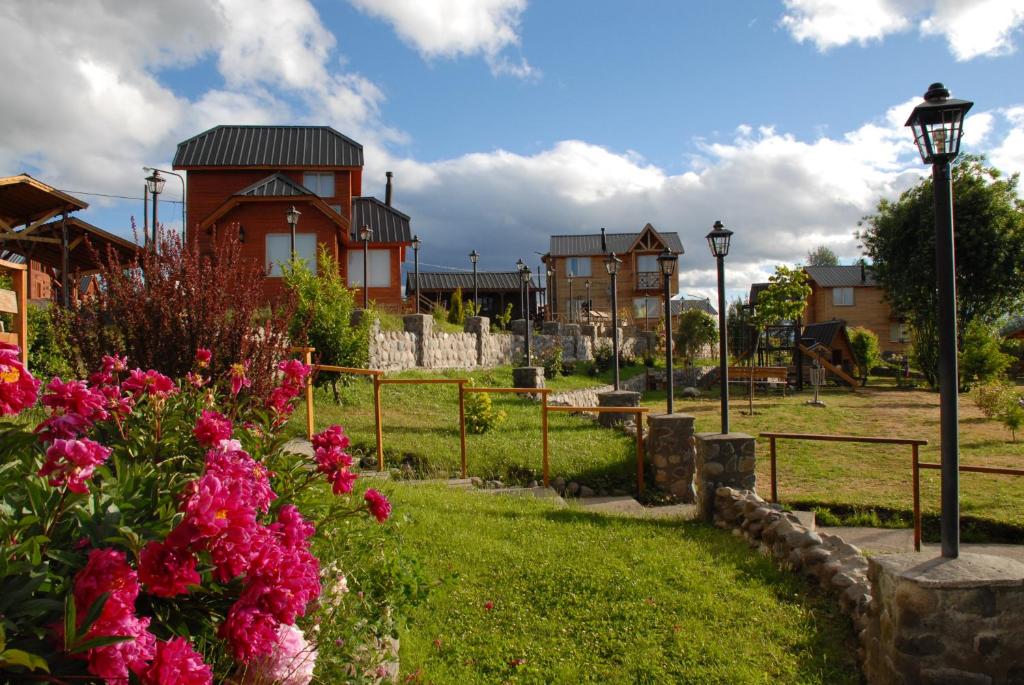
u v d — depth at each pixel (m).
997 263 29.61
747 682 4.21
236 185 27.30
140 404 3.33
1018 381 34.66
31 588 1.78
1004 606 3.99
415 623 4.58
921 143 4.32
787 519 6.48
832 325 33.69
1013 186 30.00
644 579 5.59
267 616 2.01
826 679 4.39
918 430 17.67
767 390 29.08
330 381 12.84
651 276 46.34
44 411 4.46
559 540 6.49
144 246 7.30
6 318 6.49
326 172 27.66
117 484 2.40
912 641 4.00
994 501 9.72
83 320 6.82
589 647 4.54
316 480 3.49
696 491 8.27
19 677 1.71
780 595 5.54
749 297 47.91
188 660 1.81
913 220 31.52
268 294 23.20
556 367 22.70
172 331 6.78
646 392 27.42
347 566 3.88
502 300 49.25
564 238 49.19
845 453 13.51
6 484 2.09
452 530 6.49
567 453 10.52
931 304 31.12
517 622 4.83
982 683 3.97
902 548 8.00
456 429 11.62
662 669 4.29
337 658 2.99
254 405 5.30
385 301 27.70
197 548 1.90
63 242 18.27
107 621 1.72
